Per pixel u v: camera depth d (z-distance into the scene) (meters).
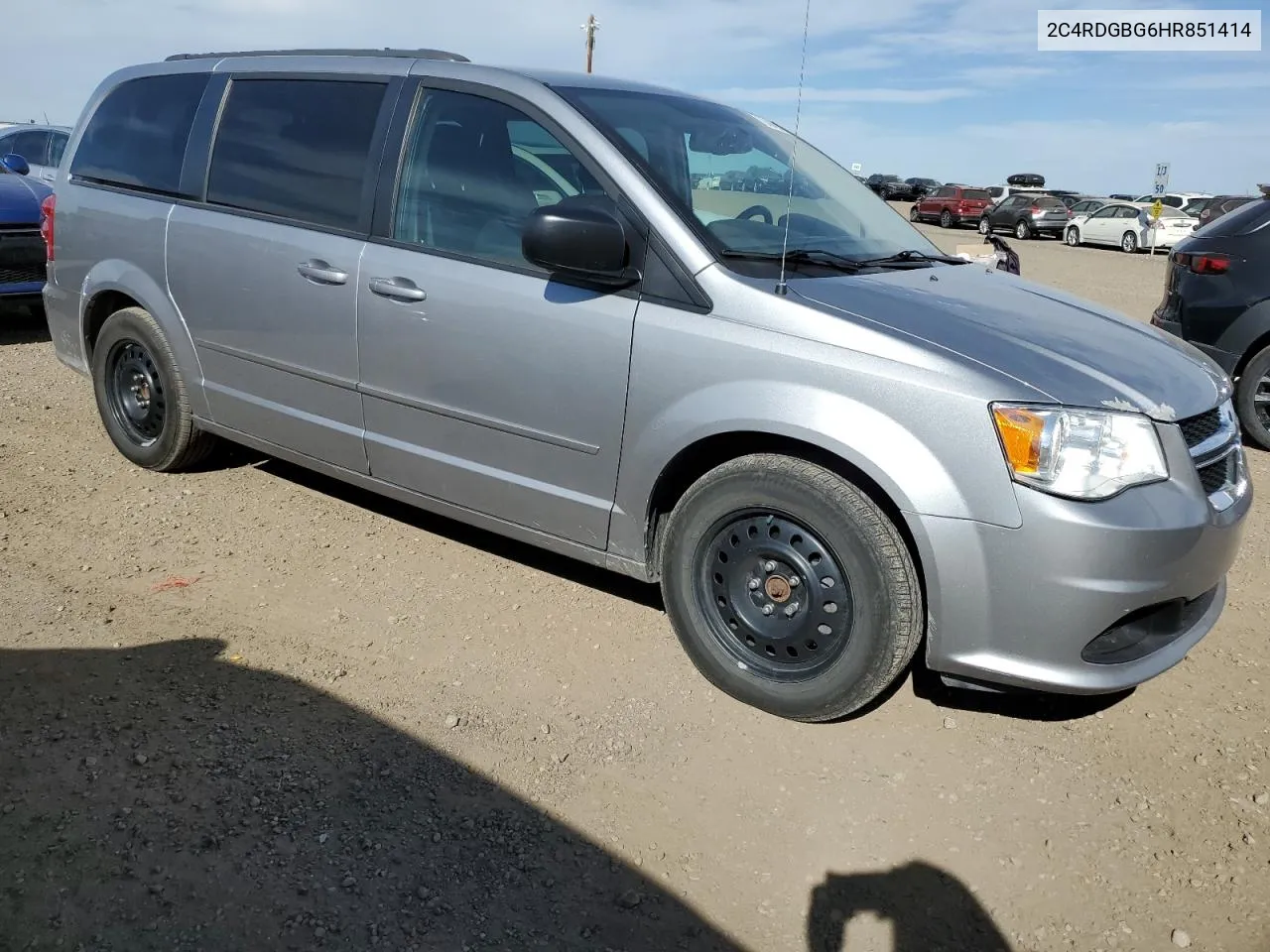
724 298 2.89
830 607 2.84
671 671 3.27
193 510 4.36
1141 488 2.61
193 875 2.25
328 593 3.68
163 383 4.46
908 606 2.73
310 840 2.39
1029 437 2.54
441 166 3.48
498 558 4.04
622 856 2.44
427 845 2.41
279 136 3.96
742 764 2.82
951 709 3.13
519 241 3.26
